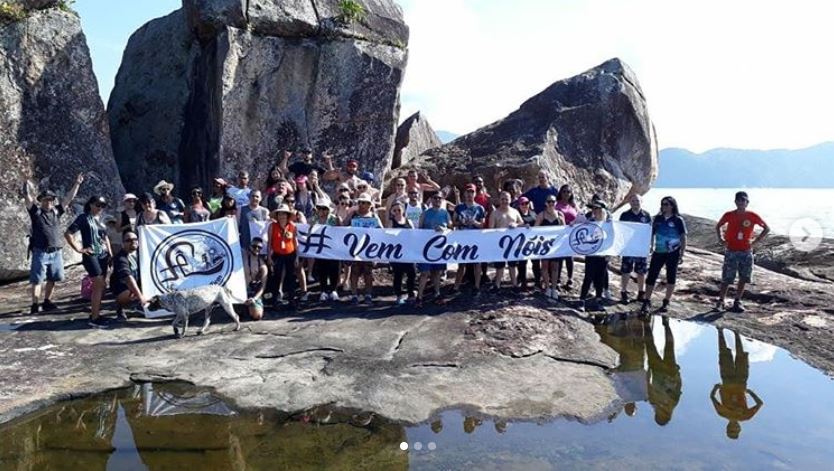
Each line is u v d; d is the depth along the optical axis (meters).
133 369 6.12
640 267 9.32
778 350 7.23
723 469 4.37
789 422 5.22
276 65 13.04
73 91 11.96
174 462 4.36
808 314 8.54
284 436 4.78
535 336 7.22
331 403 5.38
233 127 12.64
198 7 12.71
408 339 7.12
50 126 11.57
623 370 6.48
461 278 9.49
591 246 8.96
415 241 8.75
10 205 10.75
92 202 7.77
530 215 9.61
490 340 7.06
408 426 4.97
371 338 7.16
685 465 4.40
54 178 11.49
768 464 4.45
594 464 4.39
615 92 16.56
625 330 8.09
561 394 5.65
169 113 15.02
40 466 4.30
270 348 6.78
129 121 15.42
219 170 12.62
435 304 8.78
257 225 8.91
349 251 8.73
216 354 6.58
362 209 8.99
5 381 5.74
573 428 4.99
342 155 13.87
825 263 12.03
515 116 17.27
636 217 9.36
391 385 5.75
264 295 9.20
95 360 6.37
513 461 4.41
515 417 5.16
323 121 13.63
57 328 7.54
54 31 11.74
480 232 8.92
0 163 10.78
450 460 4.41
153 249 8.06
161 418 5.10
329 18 13.62
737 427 5.09
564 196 9.98
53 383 5.72
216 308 8.57
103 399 5.50
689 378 6.29
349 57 13.66
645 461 4.45
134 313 8.20
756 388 6.03
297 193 10.16
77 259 11.55
